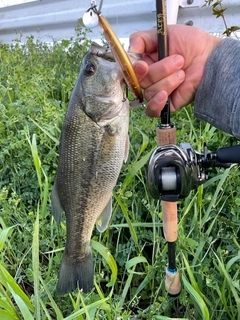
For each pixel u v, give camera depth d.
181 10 0.81
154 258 0.44
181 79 0.32
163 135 0.33
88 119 0.32
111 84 0.31
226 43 0.33
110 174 0.33
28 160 0.56
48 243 0.45
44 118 0.59
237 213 0.44
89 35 1.11
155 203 0.49
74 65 0.88
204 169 0.32
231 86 0.32
